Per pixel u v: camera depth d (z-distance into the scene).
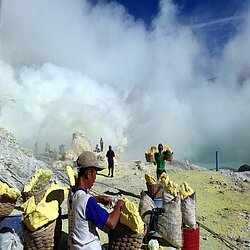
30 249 5.95
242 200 14.63
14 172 12.22
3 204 6.34
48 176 7.43
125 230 6.45
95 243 4.87
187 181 17.64
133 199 13.88
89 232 4.84
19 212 8.02
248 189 16.94
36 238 5.88
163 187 9.09
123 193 14.77
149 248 7.53
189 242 8.15
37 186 7.33
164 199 8.50
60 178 13.80
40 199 7.31
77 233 4.84
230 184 17.55
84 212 4.76
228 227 11.22
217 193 15.52
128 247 6.46
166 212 7.94
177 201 7.95
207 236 10.26
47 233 5.95
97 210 4.74
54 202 6.16
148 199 8.53
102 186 15.84
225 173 20.02
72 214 4.93
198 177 18.59
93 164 4.88
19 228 6.50
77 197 4.83
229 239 10.33
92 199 4.79
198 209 12.94
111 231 6.56
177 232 7.88
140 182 17.11
